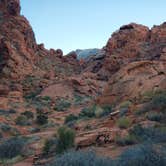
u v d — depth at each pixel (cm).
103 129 1792
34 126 3606
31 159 1603
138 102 2459
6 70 6097
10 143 1862
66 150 1512
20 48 6894
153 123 1681
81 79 6347
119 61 7144
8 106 4747
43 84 6225
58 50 8588
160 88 2633
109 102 3269
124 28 8044
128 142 1456
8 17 7531
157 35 7562
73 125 2650
